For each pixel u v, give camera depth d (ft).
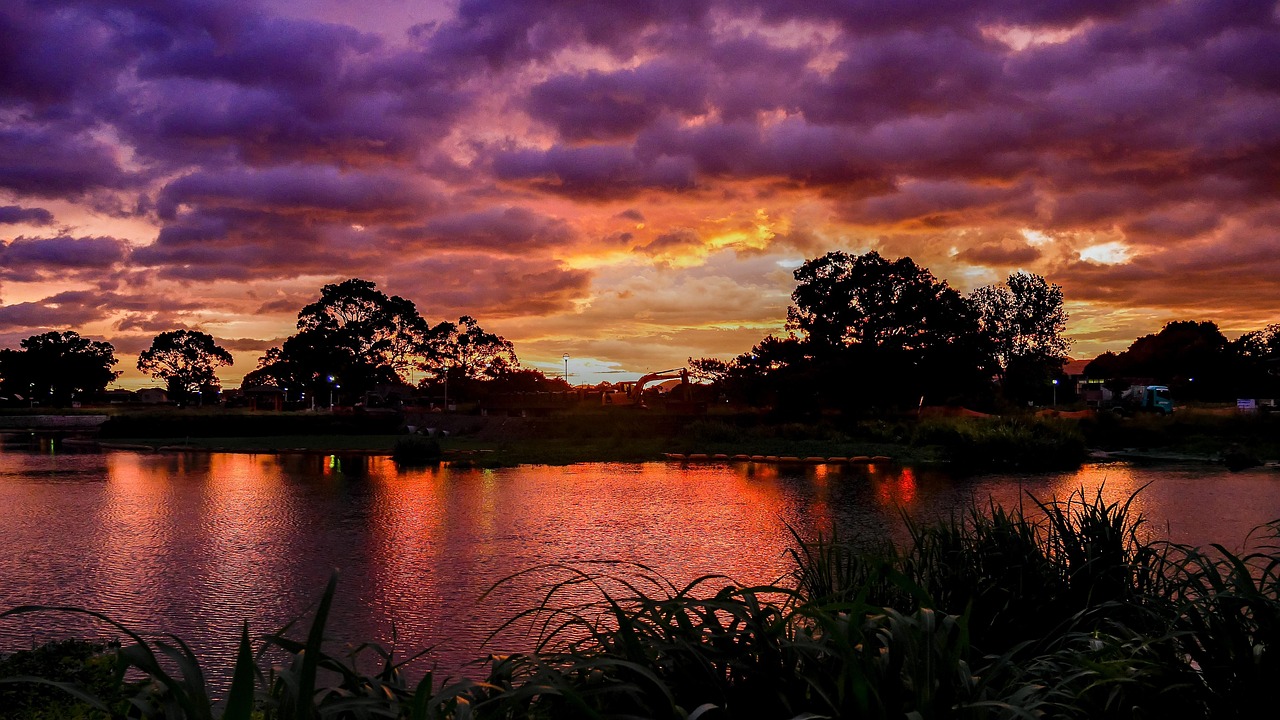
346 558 37.88
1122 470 82.33
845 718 6.61
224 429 169.68
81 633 25.09
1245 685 8.87
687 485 70.54
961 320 177.27
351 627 25.39
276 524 49.37
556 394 198.39
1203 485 65.72
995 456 90.99
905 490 64.69
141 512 55.47
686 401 178.19
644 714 7.32
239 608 28.63
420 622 25.71
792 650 7.61
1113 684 9.05
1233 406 200.54
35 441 157.48
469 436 160.76
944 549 16.53
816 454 104.58
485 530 46.06
